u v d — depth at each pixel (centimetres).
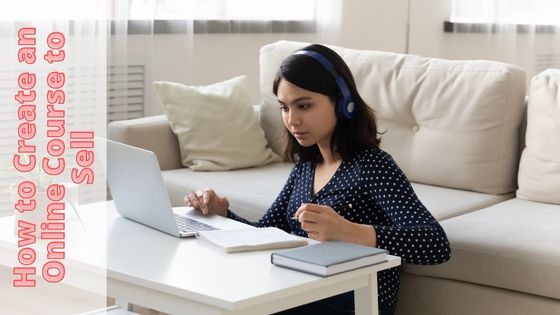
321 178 226
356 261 173
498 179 294
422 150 303
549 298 225
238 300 154
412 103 307
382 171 212
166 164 333
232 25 449
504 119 291
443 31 588
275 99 347
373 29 534
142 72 407
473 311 237
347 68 213
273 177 321
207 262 180
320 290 171
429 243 198
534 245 229
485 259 233
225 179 315
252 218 284
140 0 401
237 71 456
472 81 296
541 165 281
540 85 287
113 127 327
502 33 606
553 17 639
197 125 331
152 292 170
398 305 251
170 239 201
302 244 194
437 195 290
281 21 471
